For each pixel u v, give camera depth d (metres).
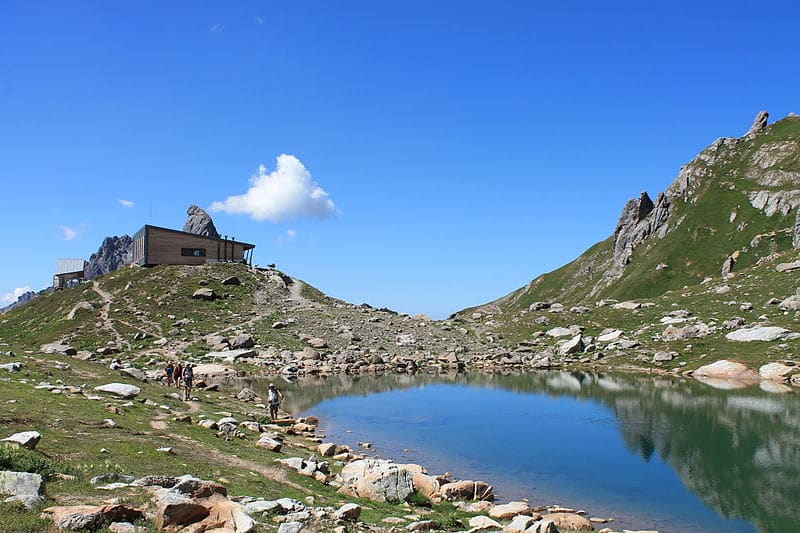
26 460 16.50
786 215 184.50
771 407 48.59
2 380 31.95
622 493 28.53
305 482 22.80
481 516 20.78
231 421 31.31
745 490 28.80
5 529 12.14
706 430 41.03
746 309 83.00
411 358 82.25
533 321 103.75
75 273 147.62
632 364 75.56
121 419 27.05
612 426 43.19
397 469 24.33
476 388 62.97
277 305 102.56
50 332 83.31
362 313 107.62
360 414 48.50
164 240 117.06
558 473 31.67
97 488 16.00
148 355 71.69
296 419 43.38
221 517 14.77
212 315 92.31
